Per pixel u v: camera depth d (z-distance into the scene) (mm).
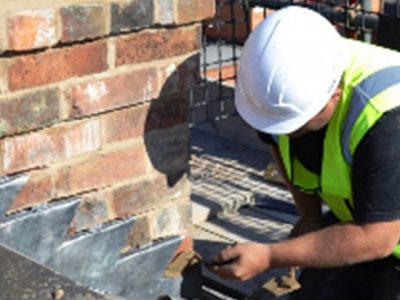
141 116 3199
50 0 2816
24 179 2955
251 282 4035
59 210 3033
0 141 2891
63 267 3070
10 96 2848
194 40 3232
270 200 4910
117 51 3043
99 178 3162
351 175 2750
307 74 2703
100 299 2016
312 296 3430
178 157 3355
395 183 2621
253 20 6070
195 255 3418
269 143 3238
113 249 3193
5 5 2730
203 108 5730
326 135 2807
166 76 3199
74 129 3045
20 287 2008
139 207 3301
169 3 3094
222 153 5531
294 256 2850
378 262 3154
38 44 2826
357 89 2717
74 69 2961
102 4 2930
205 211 4711
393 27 4602
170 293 3375
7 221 2912
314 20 2768
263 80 2740
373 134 2621
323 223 3451
